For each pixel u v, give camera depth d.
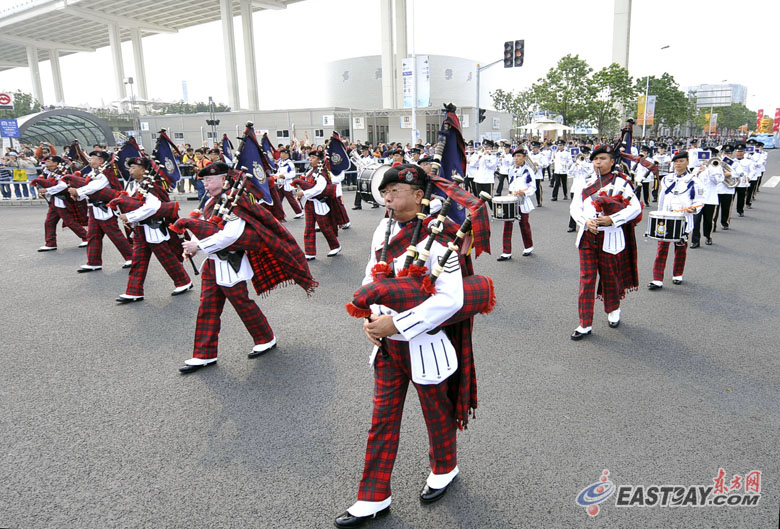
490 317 5.43
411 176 2.34
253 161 4.27
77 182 7.57
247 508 2.66
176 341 4.97
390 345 2.50
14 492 2.80
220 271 4.22
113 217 7.84
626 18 43.06
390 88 40.62
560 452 3.07
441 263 2.17
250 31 51.34
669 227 6.06
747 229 10.39
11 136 23.31
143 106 48.59
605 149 4.80
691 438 3.20
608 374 4.09
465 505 2.66
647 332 4.96
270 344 4.63
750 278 6.81
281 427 3.42
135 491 2.80
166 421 3.51
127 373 4.27
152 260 8.52
